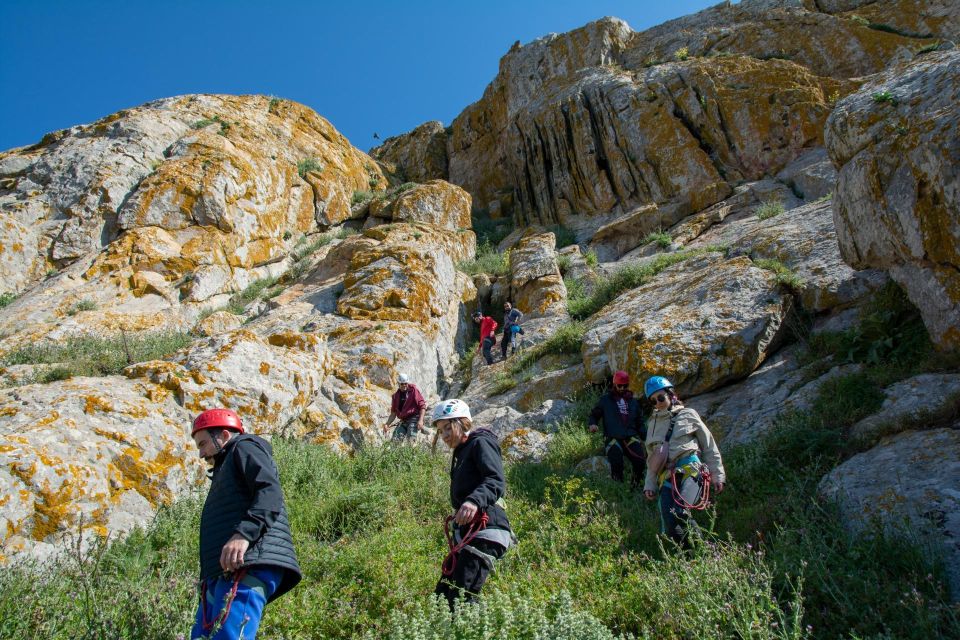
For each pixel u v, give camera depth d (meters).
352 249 16.81
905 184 6.11
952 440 4.73
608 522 4.85
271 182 22.14
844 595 3.20
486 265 18.50
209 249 18.02
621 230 20.08
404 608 3.71
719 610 3.10
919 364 6.27
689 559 4.03
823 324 8.29
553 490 6.16
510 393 10.70
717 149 21.88
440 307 13.55
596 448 7.61
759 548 4.10
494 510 3.46
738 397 7.64
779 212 16.61
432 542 4.78
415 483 6.41
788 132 20.78
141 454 5.96
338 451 8.12
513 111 31.52
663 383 4.68
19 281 16.66
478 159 33.81
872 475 4.68
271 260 20.44
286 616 3.66
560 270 16.95
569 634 2.74
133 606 3.31
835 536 3.94
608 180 24.25
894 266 6.73
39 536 4.93
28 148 21.84
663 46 28.84
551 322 13.48
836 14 26.08
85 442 5.71
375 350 10.66
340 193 25.53
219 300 17.48
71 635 3.23
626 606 3.55
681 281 11.10
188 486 6.12
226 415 3.12
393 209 22.89
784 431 5.93
